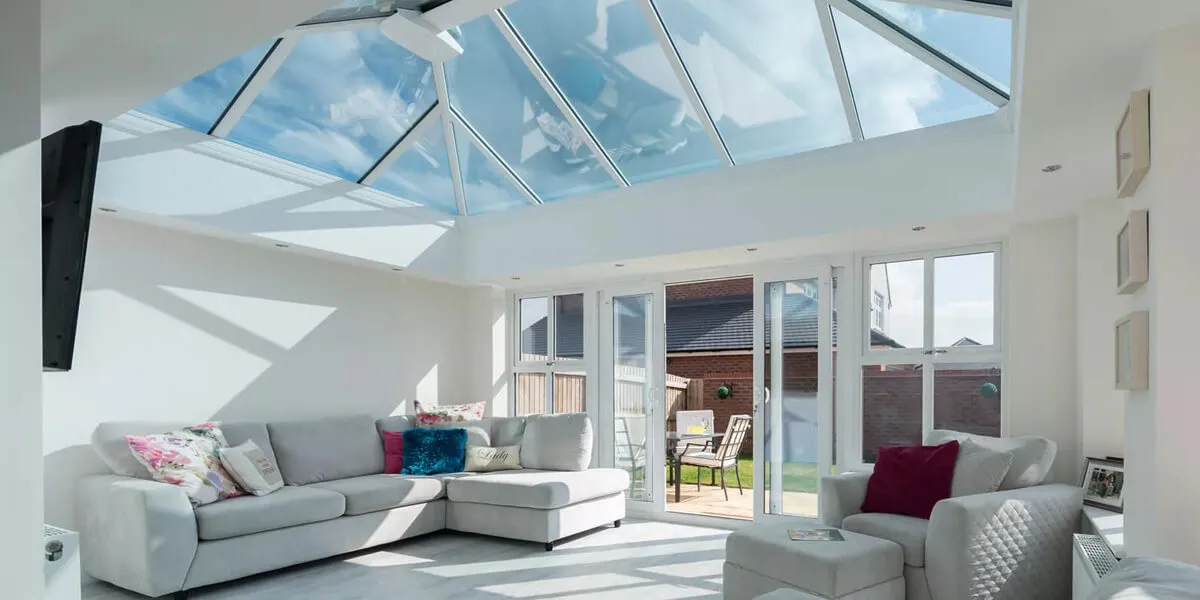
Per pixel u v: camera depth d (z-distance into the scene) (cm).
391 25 404
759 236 496
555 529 504
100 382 441
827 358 532
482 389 698
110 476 420
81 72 235
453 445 576
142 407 461
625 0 437
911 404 502
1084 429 400
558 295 697
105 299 445
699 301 1157
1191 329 216
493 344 699
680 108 495
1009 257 456
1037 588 347
